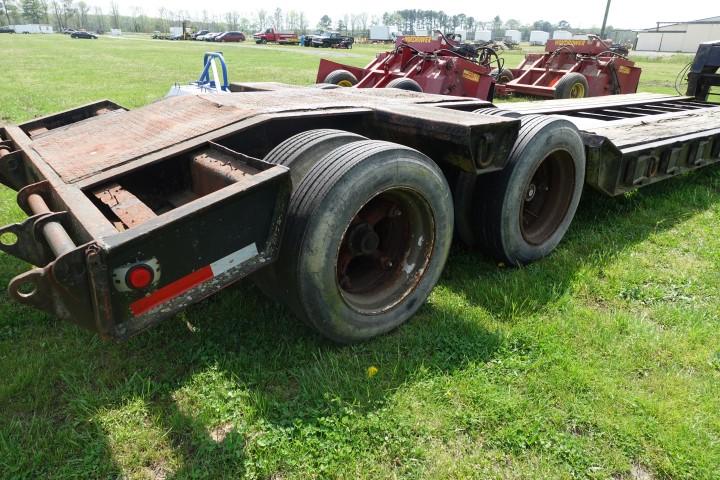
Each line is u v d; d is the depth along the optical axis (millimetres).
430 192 2945
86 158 3076
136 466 2254
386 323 3012
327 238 2547
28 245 2352
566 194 4113
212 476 2201
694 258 4141
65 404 2588
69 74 17688
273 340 3043
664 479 2230
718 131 5500
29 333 3129
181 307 2250
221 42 63500
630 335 3098
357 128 3596
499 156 3205
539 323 3193
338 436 2367
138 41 58750
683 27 69438
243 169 2586
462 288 3635
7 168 3510
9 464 2223
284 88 5258
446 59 10570
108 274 2021
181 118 3484
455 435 2404
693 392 2662
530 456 2309
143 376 2770
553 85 13289
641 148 4516
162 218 2117
